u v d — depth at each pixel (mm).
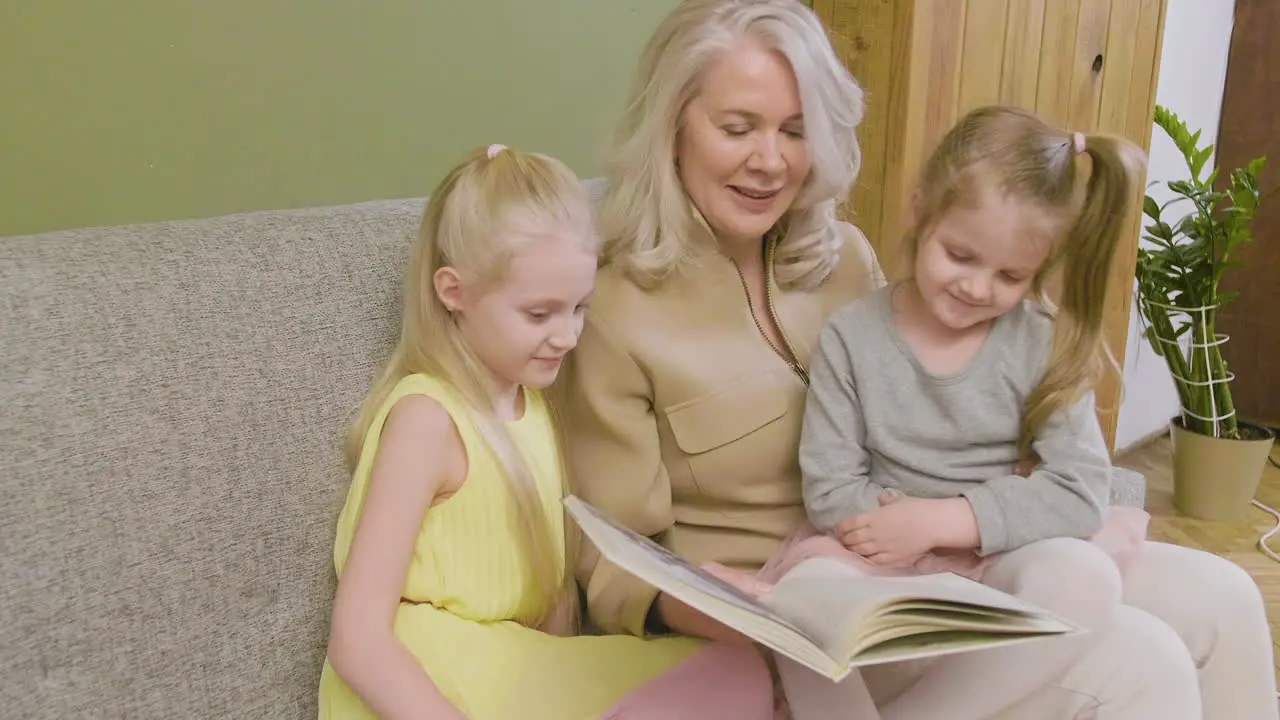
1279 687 1765
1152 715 933
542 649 947
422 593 931
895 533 1007
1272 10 2766
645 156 1069
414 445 904
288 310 926
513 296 914
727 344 1110
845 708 937
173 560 817
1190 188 2422
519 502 960
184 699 823
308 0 1241
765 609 806
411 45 1342
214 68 1187
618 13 1562
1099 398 2199
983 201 999
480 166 941
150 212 1174
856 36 1655
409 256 1032
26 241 812
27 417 742
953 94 1697
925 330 1096
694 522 1140
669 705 895
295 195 1278
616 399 1071
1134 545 1089
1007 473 1085
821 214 1156
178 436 827
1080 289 1056
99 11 1105
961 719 962
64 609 750
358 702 872
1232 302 2943
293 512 906
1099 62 2006
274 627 889
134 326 817
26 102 1082
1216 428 2539
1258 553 2391
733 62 1010
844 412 1096
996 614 783
